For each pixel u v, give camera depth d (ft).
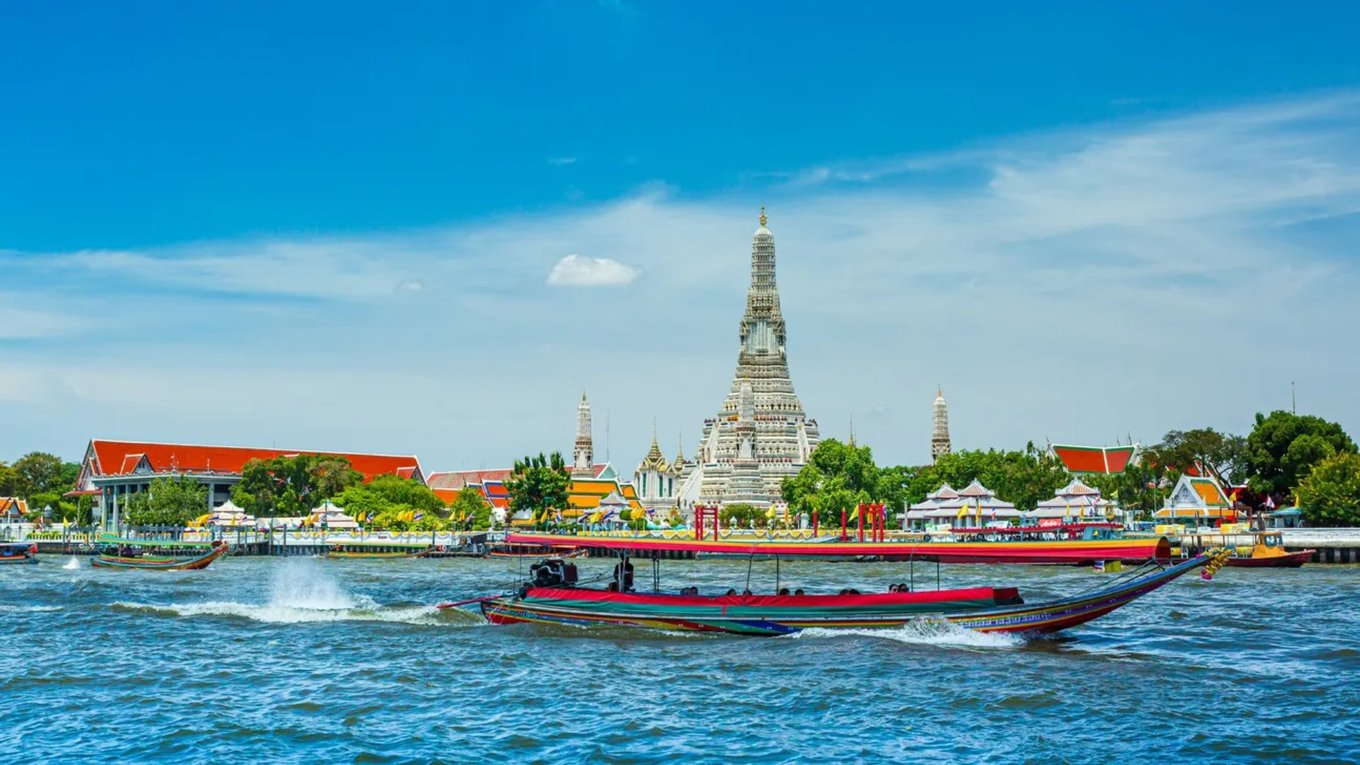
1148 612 206.49
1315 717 121.19
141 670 153.07
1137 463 617.21
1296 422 458.09
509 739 115.14
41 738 117.08
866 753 109.81
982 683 138.41
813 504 549.95
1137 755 108.27
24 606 233.14
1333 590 252.62
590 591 188.44
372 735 116.98
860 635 172.86
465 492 636.48
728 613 178.50
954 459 589.73
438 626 194.39
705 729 118.73
